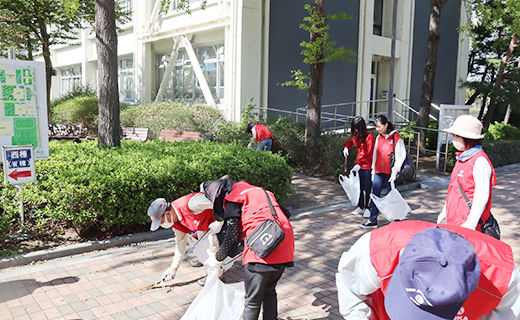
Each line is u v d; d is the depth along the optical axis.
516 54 19.09
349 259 2.30
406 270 1.85
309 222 6.77
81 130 13.45
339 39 16.50
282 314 3.72
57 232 5.47
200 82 15.65
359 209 7.30
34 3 13.18
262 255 2.81
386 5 19.02
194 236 4.26
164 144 8.05
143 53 18.53
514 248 5.59
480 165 3.06
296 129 11.88
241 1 13.52
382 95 19.70
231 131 12.04
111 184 5.26
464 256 1.82
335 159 10.20
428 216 7.19
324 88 16.22
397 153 6.25
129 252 5.20
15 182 5.09
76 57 24.77
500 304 2.03
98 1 7.07
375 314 2.31
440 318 1.77
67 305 3.80
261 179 6.79
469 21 14.09
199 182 6.07
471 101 19.97
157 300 3.94
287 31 14.99
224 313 3.07
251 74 14.06
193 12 15.82
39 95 5.55
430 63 13.32
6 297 3.94
